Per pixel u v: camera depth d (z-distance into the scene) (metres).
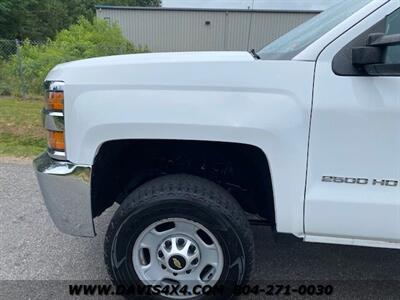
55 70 2.14
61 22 34.31
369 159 1.86
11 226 3.26
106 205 2.43
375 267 2.77
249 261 2.08
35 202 3.76
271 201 2.12
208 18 26.48
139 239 2.10
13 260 2.76
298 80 1.85
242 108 1.89
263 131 1.88
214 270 2.12
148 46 27.16
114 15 26.66
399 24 1.85
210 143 2.11
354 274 2.68
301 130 1.87
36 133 6.60
